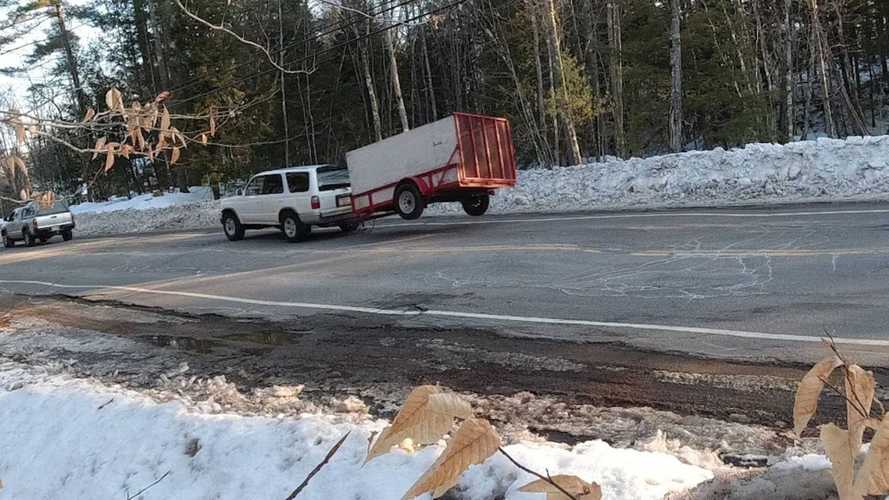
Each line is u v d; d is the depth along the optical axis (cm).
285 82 3784
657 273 866
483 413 492
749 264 852
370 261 1227
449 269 1059
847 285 711
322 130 4309
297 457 393
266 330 839
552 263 1009
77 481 455
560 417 471
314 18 2823
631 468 315
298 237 1714
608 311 725
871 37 4041
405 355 665
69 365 766
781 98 3094
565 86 2428
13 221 2923
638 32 3169
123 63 4472
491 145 1531
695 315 673
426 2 3300
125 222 3288
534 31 3069
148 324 951
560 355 607
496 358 621
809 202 1303
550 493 111
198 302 1060
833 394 452
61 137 237
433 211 2056
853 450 96
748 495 265
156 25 2975
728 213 1268
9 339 941
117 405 527
